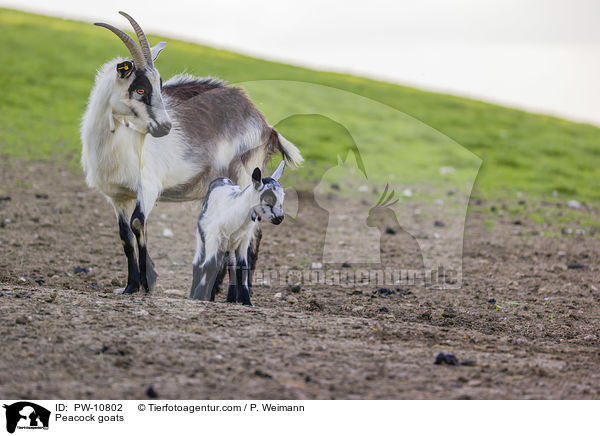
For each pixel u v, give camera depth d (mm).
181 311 9742
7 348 7867
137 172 11094
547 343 9789
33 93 35562
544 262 16938
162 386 7172
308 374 7684
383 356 8391
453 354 8430
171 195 12008
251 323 9414
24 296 10031
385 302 12086
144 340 8383
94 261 14234
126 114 10766
